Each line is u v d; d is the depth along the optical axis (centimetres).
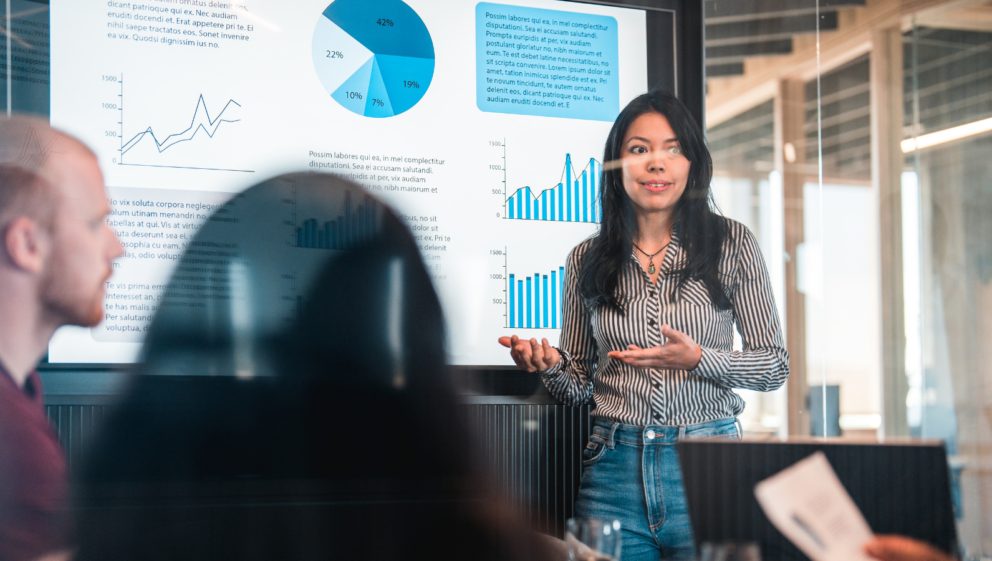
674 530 183
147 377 39
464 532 43
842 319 263
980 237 277
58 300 106
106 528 45
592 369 212
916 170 276
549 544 48
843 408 263
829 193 262
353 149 213
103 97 195
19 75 189
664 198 217
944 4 275
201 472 44
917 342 273
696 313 201
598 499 191
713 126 247
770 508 92
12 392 51
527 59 228
